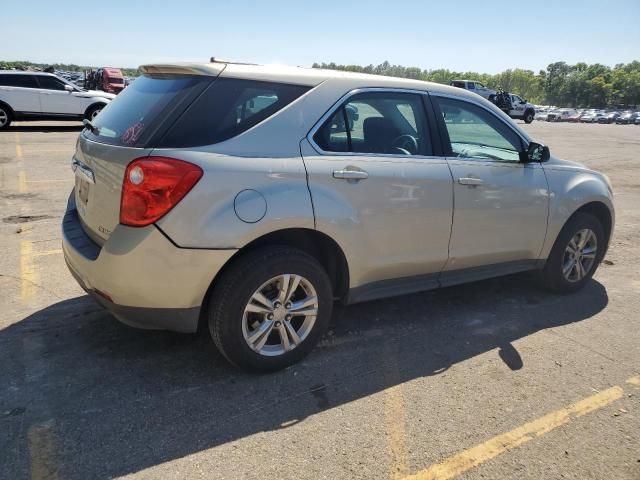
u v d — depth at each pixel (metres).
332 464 2.45
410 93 3.62
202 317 3.20
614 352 3.66
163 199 2.65
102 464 2.37
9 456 2.39
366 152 3.33
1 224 5.96
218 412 2.78
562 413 2.92
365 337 3.73
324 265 3.44
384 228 3.37
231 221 2.76
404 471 2.43
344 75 3.34
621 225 7.56
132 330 3.61
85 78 38.25
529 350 3.64
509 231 4.07
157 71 3.21
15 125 18.09
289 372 3.20
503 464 2.51
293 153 3.01
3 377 2.99
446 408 2.92
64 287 4.28
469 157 3.85
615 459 2.57
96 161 2.98
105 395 2.87
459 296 4.59
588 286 4.99
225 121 2.88
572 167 4.58
